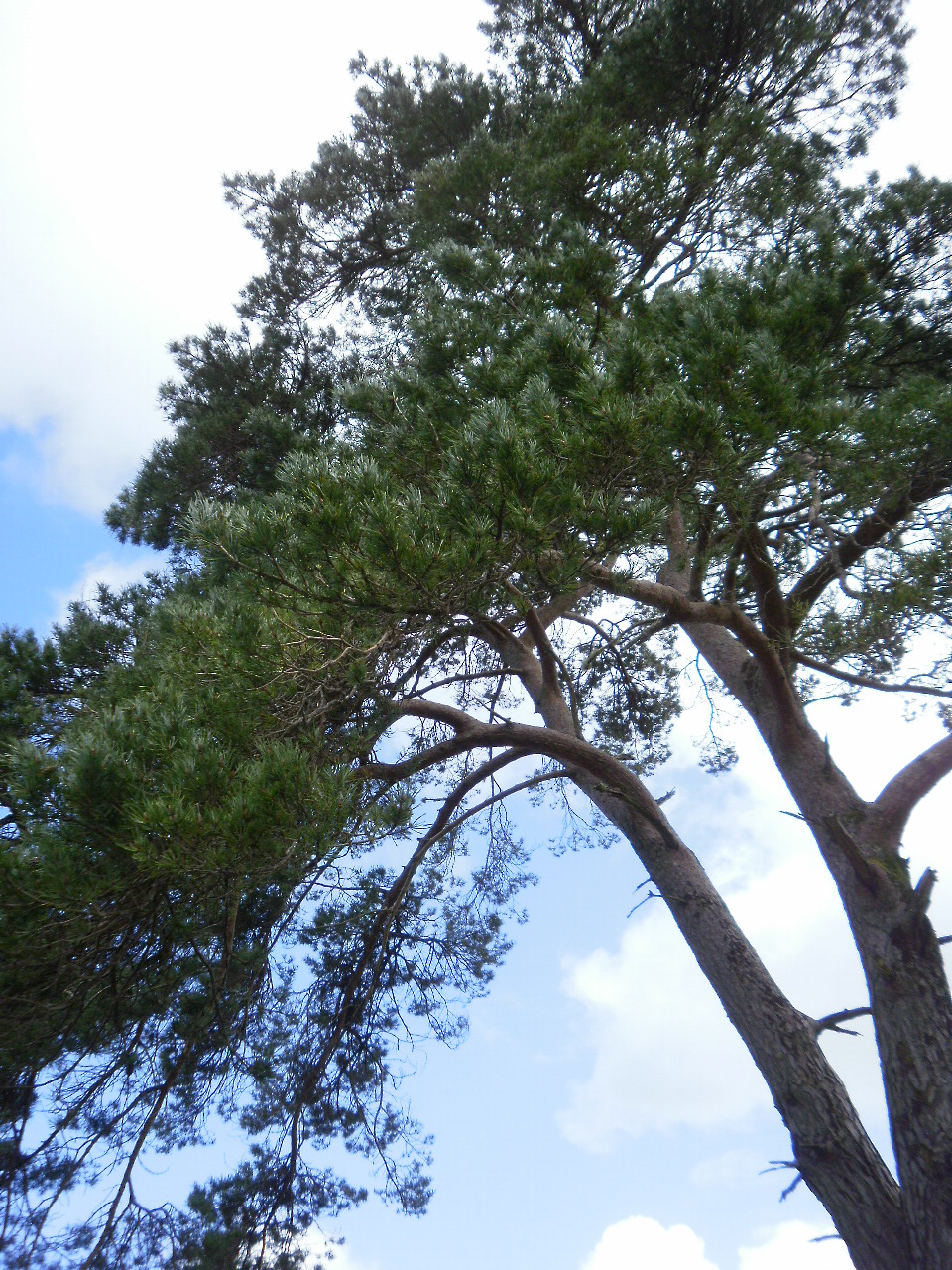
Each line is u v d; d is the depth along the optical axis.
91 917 5.04
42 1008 5.38
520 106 11.11
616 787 7.53
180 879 5.14
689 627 9.20
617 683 10.77
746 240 9.33
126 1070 6.60
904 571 6.31
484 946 8.76
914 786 6.89
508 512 5.34
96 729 4.96
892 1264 5.54
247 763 5.13
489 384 6.62
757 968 6.77
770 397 5.55
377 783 6.63
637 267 9.13
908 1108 5.80
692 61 9.65
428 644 6.42
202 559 5.46
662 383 5.94
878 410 6.45
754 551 6.78
